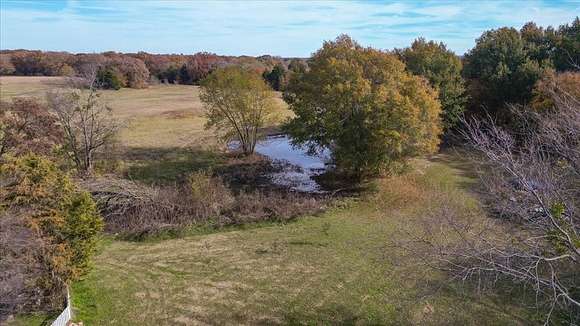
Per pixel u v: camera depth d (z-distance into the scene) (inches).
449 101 1588.3
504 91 1646.2
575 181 479.2
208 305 700.0
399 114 1165.1
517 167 453.1
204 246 910.4
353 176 1312.7
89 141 1359.5
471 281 717.3
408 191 1167.6
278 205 1072.2
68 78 1589.6
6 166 598.2
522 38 1850.4
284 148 1765.5
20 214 583.5
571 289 588.4
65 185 646.5
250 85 1546.5
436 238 697.6
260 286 753.6
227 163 1509.6
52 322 609.3
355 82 1217.4
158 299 717.3
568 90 964.6
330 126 1205.7
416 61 1660.9
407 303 686.5
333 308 685.9
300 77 1381.6
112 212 1004.6
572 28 1787.6
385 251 840.9
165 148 1672.0
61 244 623.2
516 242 497.0
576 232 419.8
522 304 665.0
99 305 697.6
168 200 1026.7
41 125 1131.9
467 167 1382.9
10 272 548.4
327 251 874.8
